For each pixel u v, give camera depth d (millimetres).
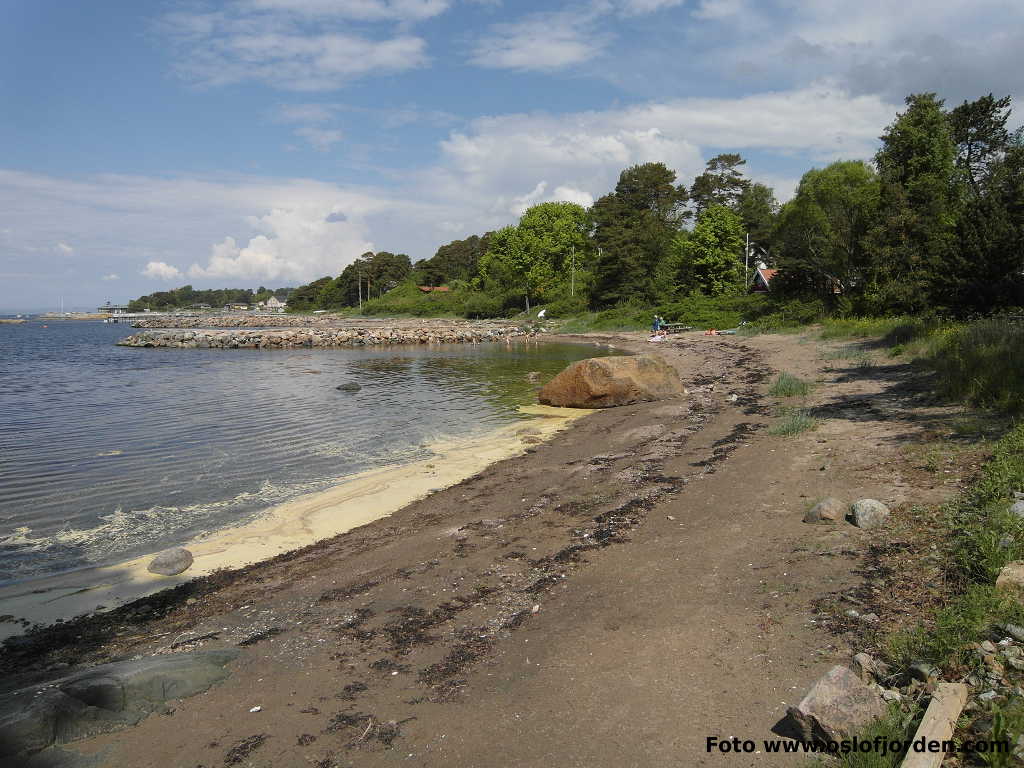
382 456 15047
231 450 15680
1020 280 22188
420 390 26281
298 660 6074
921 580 5965
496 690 5238
